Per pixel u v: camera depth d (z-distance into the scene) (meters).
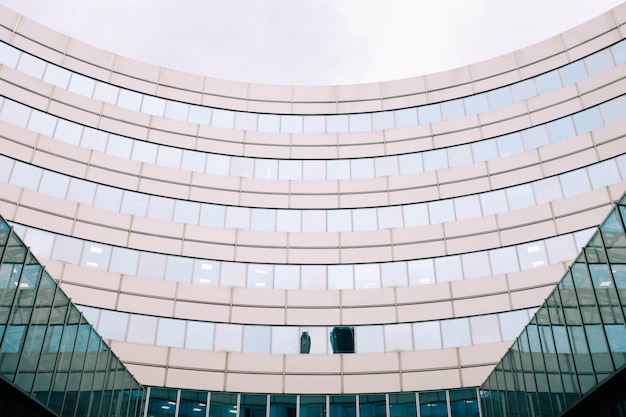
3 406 13.71
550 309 17.00
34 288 14.59
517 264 31.22
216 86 39.00
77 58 36.28
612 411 13.98
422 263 32.94
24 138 32.28
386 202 35.31
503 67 37.53
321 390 29.81
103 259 31.41
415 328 31.00
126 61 37.72
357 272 33.31
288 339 31.33
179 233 33.53
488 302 30.62
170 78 38.31
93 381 19.30
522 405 19.55
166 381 29.17
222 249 33.72
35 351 14.65
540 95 35.59
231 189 35.72
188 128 37.03
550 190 32.50
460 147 36.06
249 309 32.06
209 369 29.98
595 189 31.27
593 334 13.91
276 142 37.78
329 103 39.31
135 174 34.44
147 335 30.19
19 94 33.41
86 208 32.22
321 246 34.22
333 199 35.81
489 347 29.41
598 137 32.47
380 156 37.03
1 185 30.47
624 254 12.34
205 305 31.73
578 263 15.04
